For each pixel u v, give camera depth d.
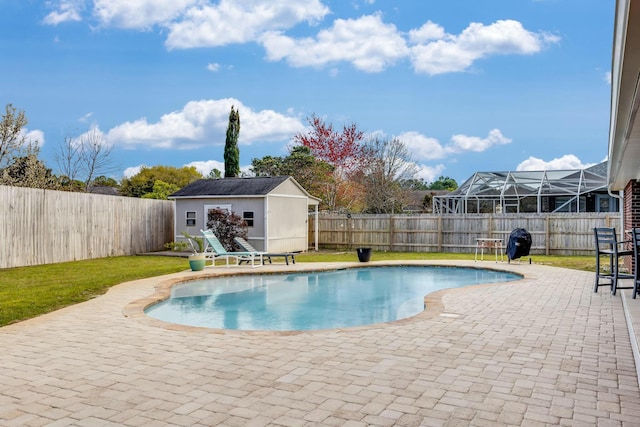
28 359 5.23
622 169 9.78
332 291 11.91
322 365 4.95
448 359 5.13
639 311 7.38
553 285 10.84
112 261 17.50
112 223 19.66
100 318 7.41
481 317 7.33
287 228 21.94
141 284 11.12
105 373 4.73
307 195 23.52
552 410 3.76
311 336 6.20
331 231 25.05
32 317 7.62
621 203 15.88
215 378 4.56
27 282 11.51
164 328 6.72
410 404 3.89
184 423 3.55
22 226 15.46
